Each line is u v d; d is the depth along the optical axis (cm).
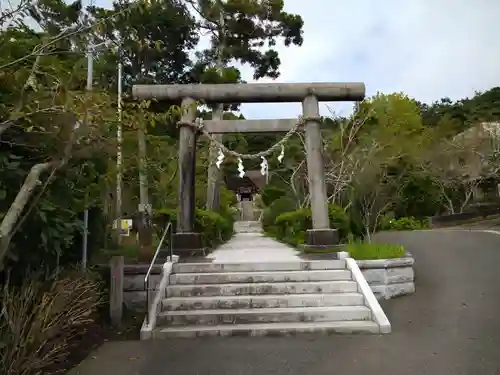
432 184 2983
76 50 517
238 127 1102
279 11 1894
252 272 783
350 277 765
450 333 591
